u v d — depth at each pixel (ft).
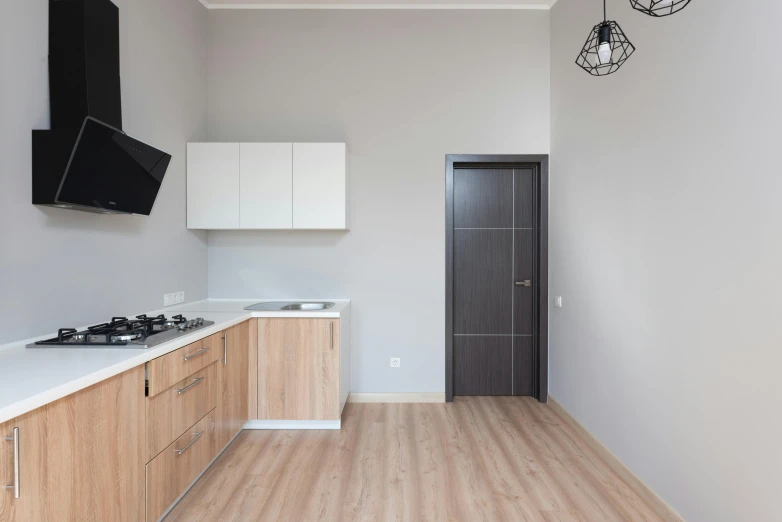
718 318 5.78
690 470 6.34
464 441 9.68
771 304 4.95
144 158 7.61
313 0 11.84
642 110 7.57
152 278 9.39
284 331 10.07
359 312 12.16
